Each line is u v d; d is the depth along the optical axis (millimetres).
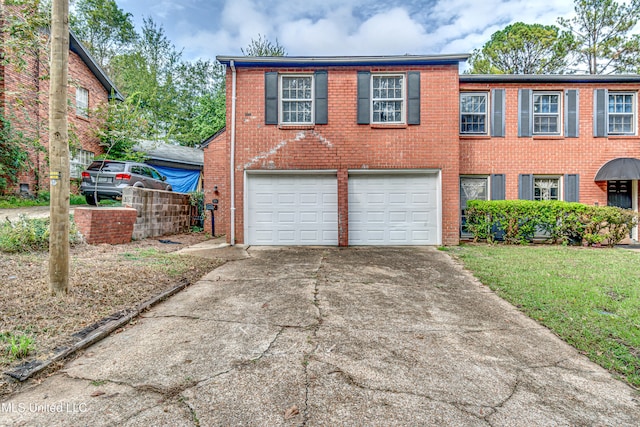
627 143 10539
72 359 2838
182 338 3293
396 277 5828
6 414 2113
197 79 30609
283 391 2420
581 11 19672
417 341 3322
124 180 10180
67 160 4020
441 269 6426
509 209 9352
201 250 8258
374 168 9078
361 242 9266
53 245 3877
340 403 2293
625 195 10703
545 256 7516
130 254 6664
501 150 10539
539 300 4484
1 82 10453
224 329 3529
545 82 10516
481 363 2900
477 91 10539
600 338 3371
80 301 3896
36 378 2521
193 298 4574
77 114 13109
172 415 2133
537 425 2117
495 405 2312
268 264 6785
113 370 2674
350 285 5301
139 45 28656
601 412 2266
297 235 9266
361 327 3646
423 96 9055
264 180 9258
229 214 9250
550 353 3109
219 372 2662
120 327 3527
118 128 10594
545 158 10531
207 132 24875
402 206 9250
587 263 6758
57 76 3875
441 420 2137
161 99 26844
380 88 9250
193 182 18406
